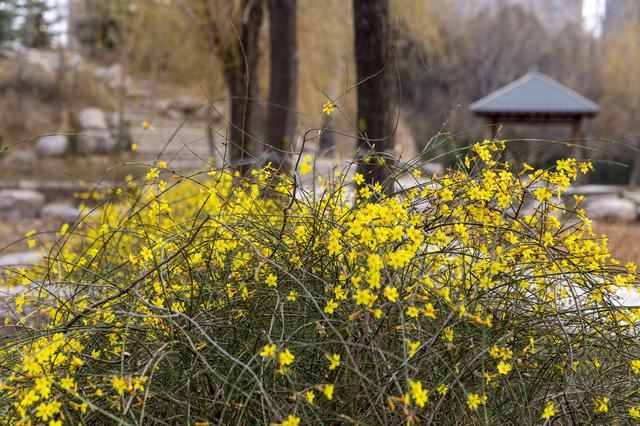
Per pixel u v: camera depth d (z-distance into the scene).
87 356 2.22
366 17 5.26
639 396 2.43
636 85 33.25
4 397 2.21
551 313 2.38
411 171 2.65
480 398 2.06
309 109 11.95
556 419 2.42
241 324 2.30
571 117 17.25
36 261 6.34
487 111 17.11
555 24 43.09
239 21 9.48
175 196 5.29
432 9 11.43
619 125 33.41
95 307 2.35
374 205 2.18
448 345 1.95
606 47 38.53
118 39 15.01
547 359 2.39
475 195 2.33
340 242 2.29
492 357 2.21
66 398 2.07
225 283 2.37
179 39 11.03
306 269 2.34
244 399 2.11
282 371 1.87
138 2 11.16
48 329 2.26
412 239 2.08
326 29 11.55
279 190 2.70
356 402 2.12
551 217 2.54
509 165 2.59
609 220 9.58
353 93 12.05
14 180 17.83
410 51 16.70
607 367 2.54
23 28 28.75
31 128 23.11
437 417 2.25
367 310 1.92
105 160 20.47
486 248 2.36
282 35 7.79
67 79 25.52
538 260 2.48
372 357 2.13
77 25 28.16
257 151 9.19
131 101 25.36
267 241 2.56
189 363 2.22
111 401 2.04
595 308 2.45
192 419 2.11
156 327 2.28
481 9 37.97
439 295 2.19
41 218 11.87
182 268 2.58
